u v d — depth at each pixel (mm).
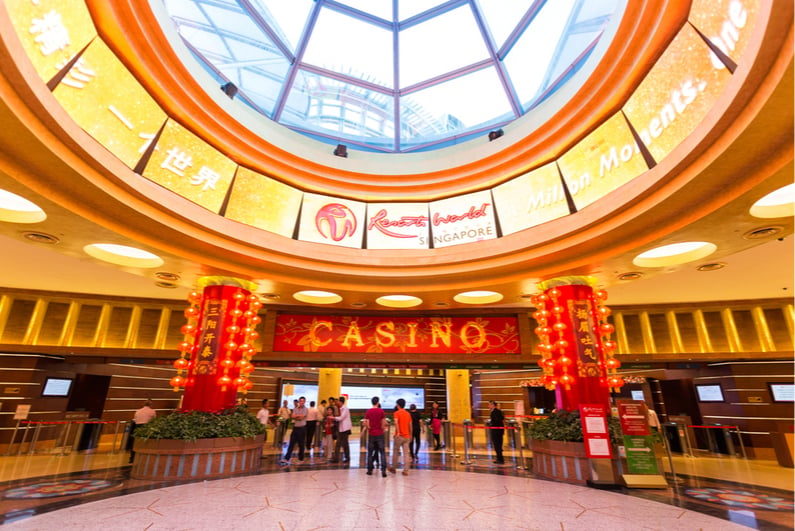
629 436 6965
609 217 7172
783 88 3934
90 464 8562
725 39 4762
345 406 9617
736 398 11609
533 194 8734
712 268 8633
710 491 6391
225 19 9188
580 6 9000
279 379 19125
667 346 12344
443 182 9758
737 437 11492
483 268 9242
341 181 9742
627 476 6691
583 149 7680
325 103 11617
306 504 5348
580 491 6371
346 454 9438
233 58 9805
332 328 11969
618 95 6738
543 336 9211
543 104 8852
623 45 6535
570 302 8953
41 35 4551
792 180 5145
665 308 12547
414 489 6359
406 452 7840
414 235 10016
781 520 4781
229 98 8594
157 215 7047
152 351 11828
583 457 7109
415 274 9695
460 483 6926
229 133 8055
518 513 5023
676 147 5742
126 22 5957
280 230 9250
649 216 6652
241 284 9555
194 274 9164
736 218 6207
